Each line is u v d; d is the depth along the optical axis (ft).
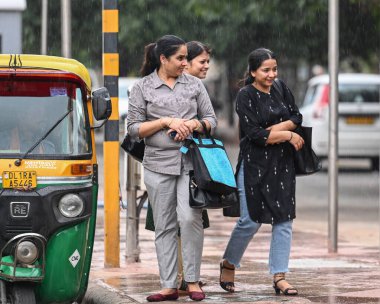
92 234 52.26
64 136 51.62
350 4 139.64
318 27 153.89
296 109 57.41
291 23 153.38
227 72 242.58
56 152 51.29
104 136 67.62
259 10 153.48
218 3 149.18
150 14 182.29
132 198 70.69
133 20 182.60
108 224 67.92
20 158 50.37
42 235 50.03
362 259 74.18
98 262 71.10
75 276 50.85
